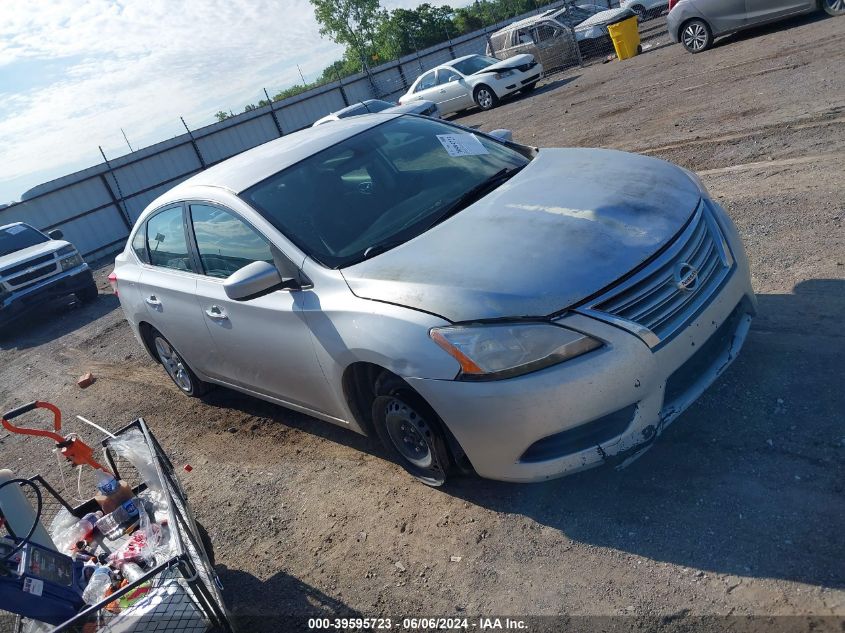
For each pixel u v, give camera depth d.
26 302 11.53
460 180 3.99
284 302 3.68
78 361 8.95
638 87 13.02
